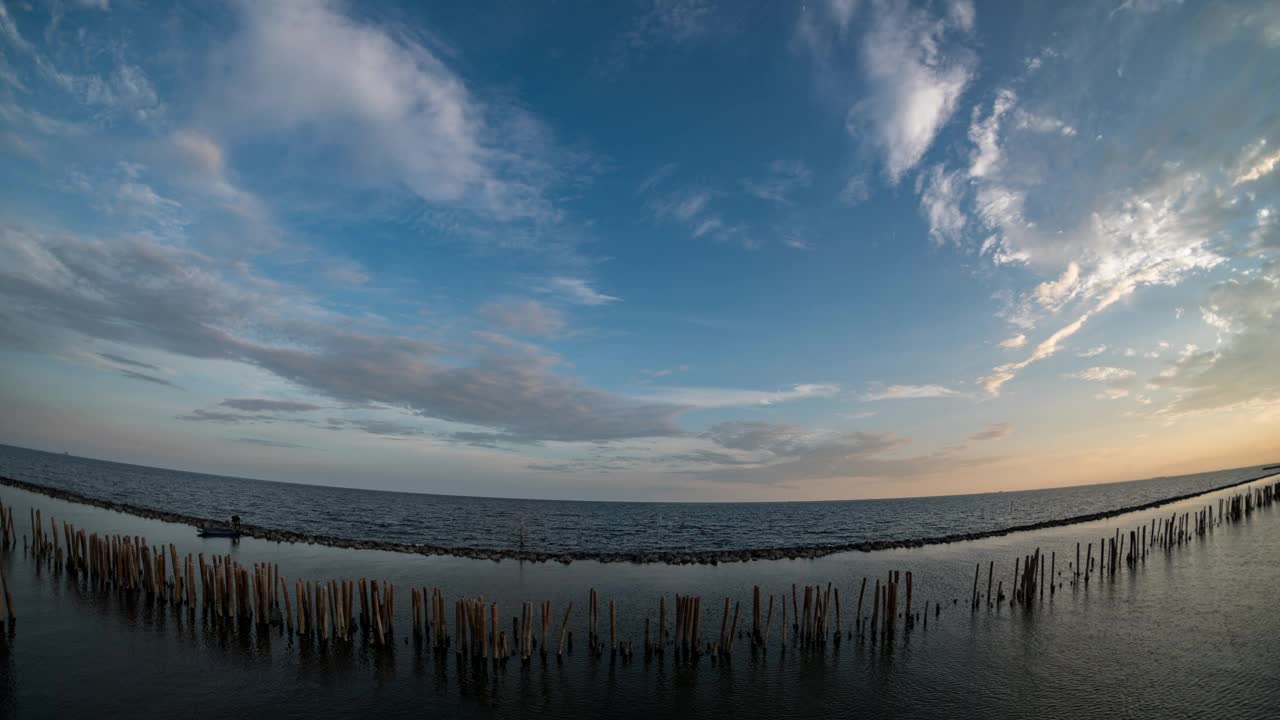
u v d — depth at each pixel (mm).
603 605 39375
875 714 23875
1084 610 38312
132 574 36594
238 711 22891
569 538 84500
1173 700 25266
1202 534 70625
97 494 103500
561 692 25125
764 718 23422
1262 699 25375
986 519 124750
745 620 35844
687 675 27078
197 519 70625
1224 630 34125
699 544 78812
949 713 24031
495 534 87125
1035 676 27562
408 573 48250
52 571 41156
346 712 23094
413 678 26062
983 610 38312
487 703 24031
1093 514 103125
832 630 33625
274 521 88188
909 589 34781
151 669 26188
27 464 173875
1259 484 155000
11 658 26594
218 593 32219
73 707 22688
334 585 30078
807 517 145750
